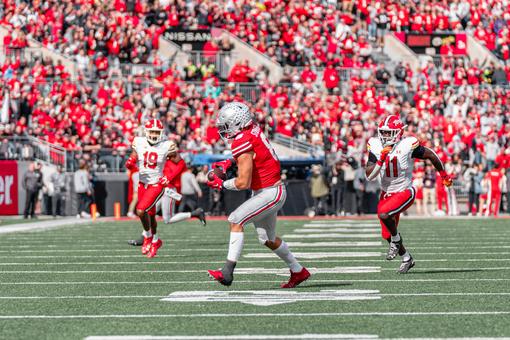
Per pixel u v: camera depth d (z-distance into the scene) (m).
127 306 22.03
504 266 30.09
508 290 24.16
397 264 31.11
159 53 83.06
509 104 82.44
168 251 37.19
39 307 22.06
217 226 54.97
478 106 81.00
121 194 69.00
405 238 43.06
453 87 83.06
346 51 84.75
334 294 23.61
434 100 80.81
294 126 76.00
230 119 23.42
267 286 25.48
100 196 69.00
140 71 80.12
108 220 62.75
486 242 40.31
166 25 84.75
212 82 78.06
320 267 30.31
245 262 32.38
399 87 82.38
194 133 72.69
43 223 58.44
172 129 73.31
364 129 76.25
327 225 54.88
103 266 31.53
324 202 67.12
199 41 84.00
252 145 23.39
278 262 32.22
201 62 82.31
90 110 73.81
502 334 17.83
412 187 28.33
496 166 69.75
